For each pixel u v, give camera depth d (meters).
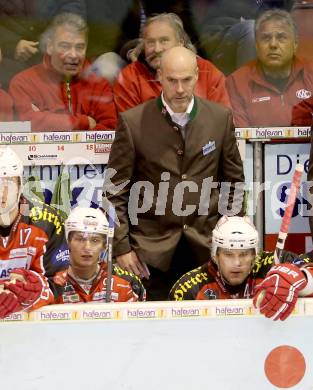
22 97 17.44
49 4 17.48
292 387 11.08
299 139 17.17
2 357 10.84
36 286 10.76
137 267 15.58
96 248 13.37
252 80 17.81
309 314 10.93
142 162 15.59
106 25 17.56
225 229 13.56
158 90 17.48
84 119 17.48
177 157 15.54
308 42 17.92
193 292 14.03
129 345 10.88
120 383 10.93
